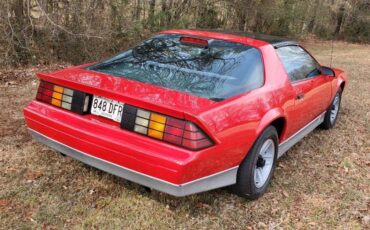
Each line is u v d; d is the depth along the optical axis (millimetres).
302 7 21594
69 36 9008
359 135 5543
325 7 24828
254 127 3141
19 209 3045
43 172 3633
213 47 3609
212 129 2715
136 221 3027
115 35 10180
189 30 4102
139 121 2781
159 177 2719
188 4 14508
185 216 3156
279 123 3754
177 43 3742
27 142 4266
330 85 5023
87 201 3227
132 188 3469
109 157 2891
